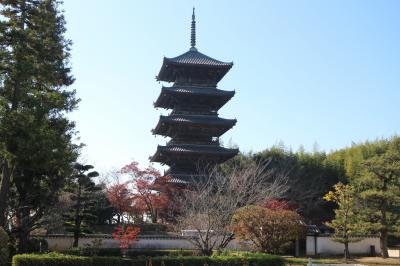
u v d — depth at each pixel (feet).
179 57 217.15
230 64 210.79
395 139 274.16
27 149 106.32
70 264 100.68
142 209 191.01
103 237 152.66
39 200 129.39
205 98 212.02
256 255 114.73
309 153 304.09
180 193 188.96
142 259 106.42
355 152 292.40
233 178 153.38
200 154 203.21
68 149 121.39
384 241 160.66
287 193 252.01
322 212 264.52
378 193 154.30
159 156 210.79
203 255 124.16
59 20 157.07
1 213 108.27
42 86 124.98
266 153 285.64
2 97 109.60
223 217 134.51
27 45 115.24
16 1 118.21
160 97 218.59
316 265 119.65
